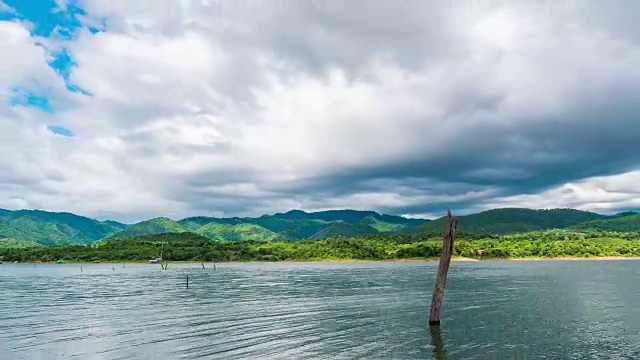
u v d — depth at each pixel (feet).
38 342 133.39
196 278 446.19
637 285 304.50
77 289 325.42
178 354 115.65
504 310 187.52
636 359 107.65
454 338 131.34
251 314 182.29
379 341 127.85
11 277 499.51
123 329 152.15
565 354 112.57
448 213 154.30
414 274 474.08
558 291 266.77
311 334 138.51
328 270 593.01
